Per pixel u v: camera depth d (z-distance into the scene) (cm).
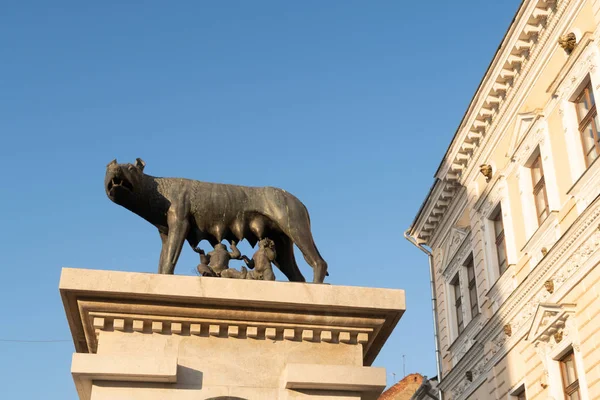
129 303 705
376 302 736
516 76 1984
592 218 1539
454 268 2403
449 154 2378
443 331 2455
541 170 1880
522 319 1867
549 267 1723
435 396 2528
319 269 816
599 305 1512
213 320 717
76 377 679
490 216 2141
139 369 676
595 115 1622
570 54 1695
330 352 735
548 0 1778
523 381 1830
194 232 823
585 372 1534
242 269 796
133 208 811
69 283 696
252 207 830
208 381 698
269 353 722
